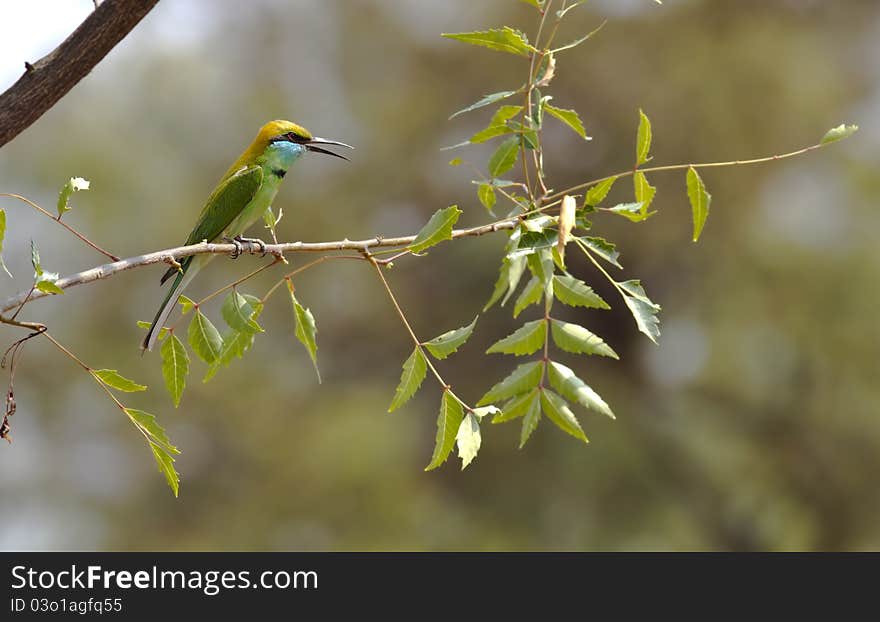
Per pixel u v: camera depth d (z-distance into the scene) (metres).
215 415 17.89
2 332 17.70
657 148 19.00
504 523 18.72
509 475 19.00
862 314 17.78
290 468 17.83
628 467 18.91
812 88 18.69
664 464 19.36
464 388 19.97
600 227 19.00
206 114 19.47
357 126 20.73
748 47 18.72
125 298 17.98
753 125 18.69
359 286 19.97
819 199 19.16
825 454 18.38
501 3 20.05
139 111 19.00
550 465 18.95
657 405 19.77
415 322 20.14
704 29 19.47
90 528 17.97
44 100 3.32
